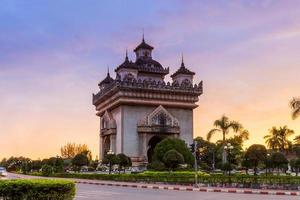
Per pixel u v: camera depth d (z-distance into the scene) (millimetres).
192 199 24469
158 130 87625
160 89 89125
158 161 66938
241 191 31797
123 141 86188
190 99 92250
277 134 111500
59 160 89750
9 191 13953
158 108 88750
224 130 76062
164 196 26734
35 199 13961
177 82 93812
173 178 43406
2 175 63750
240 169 87875
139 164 84938
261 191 31781
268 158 59312
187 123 92188
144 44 102000
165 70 97250
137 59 101250
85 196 26328
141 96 88188
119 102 87000
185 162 71750
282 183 35094
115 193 29531
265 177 36375
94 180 54281
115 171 78562
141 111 88688
